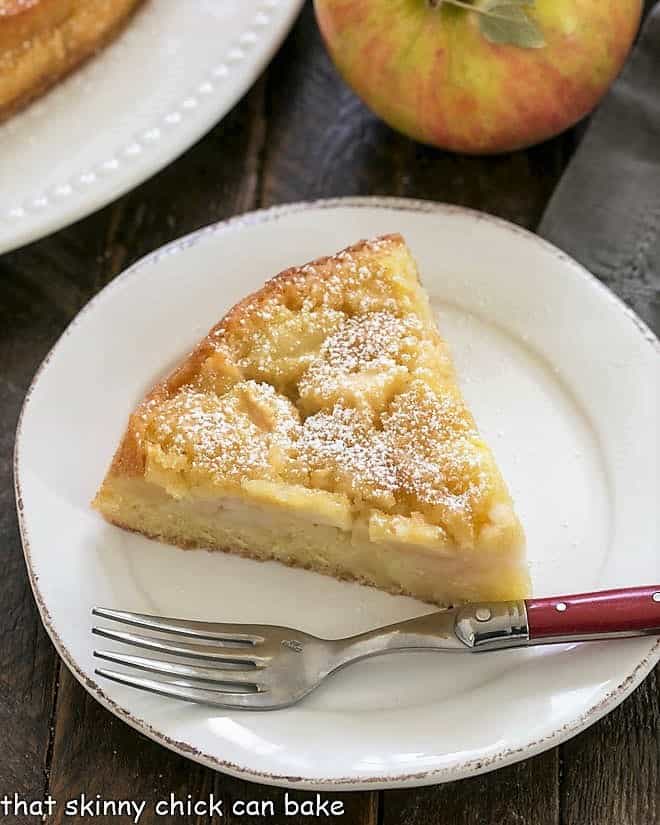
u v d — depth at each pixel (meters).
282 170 0.71
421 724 0.57
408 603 0.61
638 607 0.57
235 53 0.70
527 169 0.71
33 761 0.59
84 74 0.70
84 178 0.68
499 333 0.65
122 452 0.61
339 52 0.68
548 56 0.65
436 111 0.67
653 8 0.72
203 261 0.66
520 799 0.58
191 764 0.59
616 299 0.65
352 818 0.58
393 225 0.67
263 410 0.61
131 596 0.60
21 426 0.63
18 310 0.68
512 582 0.60
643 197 0.68
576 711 0.57
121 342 0.65
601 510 0.61
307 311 0.63
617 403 0.63
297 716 0.58
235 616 0.60
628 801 0.58
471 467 0.60
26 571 0.62
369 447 0.60
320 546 0.61
